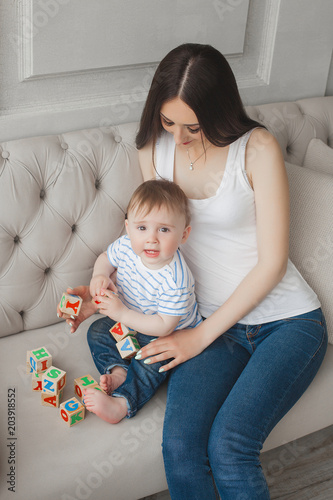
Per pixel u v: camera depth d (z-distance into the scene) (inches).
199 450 48.4
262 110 74.4
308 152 72.3
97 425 51.6
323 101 80.0
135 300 57.3
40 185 59.2
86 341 61.9
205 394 51.1
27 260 59.4
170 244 52.4
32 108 62.7
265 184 53.7
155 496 62.1
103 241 63.0
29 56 59.7
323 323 57.1
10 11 56.7
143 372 53.9
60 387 53.1
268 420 49.6
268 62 76.9
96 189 62.5
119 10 62.4
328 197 61.7
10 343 60.5
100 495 49.2
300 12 75.3
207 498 47.2
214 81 49.8
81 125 65.9
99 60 63.9
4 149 58.1
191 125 51.9
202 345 54.5
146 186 53.0
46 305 62.2
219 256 56.9
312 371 53.8
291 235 63.7
